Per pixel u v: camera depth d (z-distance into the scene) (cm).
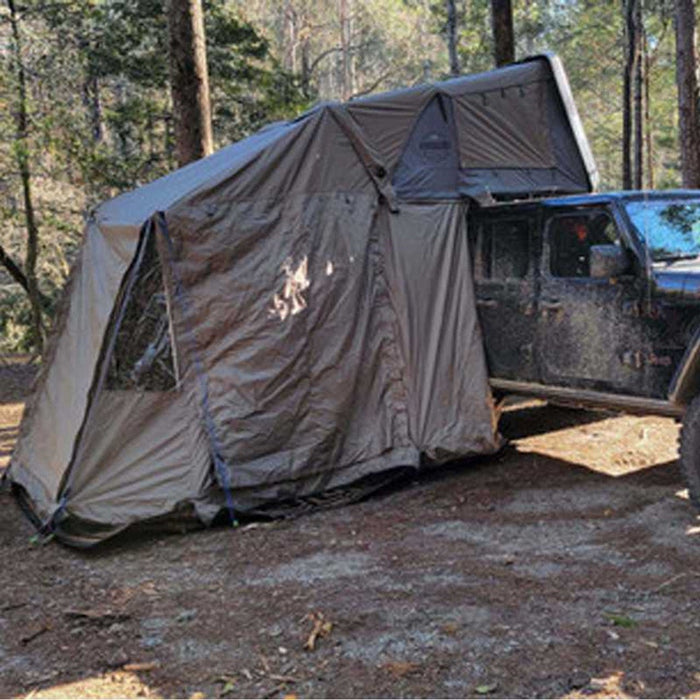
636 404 544
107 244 614
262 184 592
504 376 645
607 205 554
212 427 562
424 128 661
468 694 312
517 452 700
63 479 549
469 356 657
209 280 572
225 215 576
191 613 408
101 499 550
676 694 303
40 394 671
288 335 590
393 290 639
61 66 1460
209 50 1783
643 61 2391
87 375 573
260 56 1902
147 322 565
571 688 312
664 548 458
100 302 590
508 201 696
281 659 351
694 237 558
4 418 1038
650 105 3303
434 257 655
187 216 564
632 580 416
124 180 1596
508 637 357
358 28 4134
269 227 591
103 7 1664
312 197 607
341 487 607
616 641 348
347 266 618
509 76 714
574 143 755
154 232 564
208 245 571
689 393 513
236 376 572
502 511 550
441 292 655
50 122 1382
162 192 629
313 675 335
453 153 672
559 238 593
